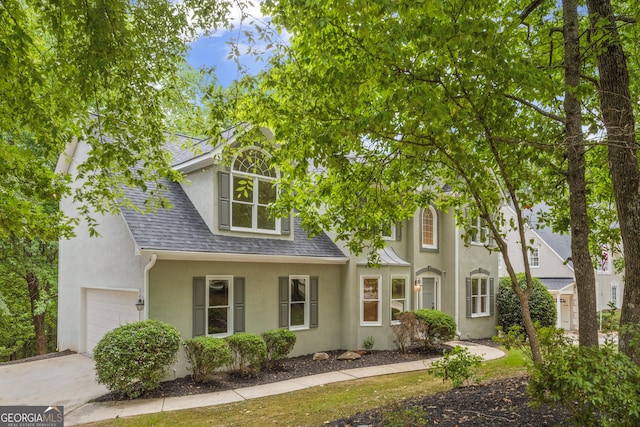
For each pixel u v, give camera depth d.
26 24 6.27
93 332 12.88
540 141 6.13
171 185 12.66
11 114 6.66
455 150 5.25
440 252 17.17
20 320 19.00
